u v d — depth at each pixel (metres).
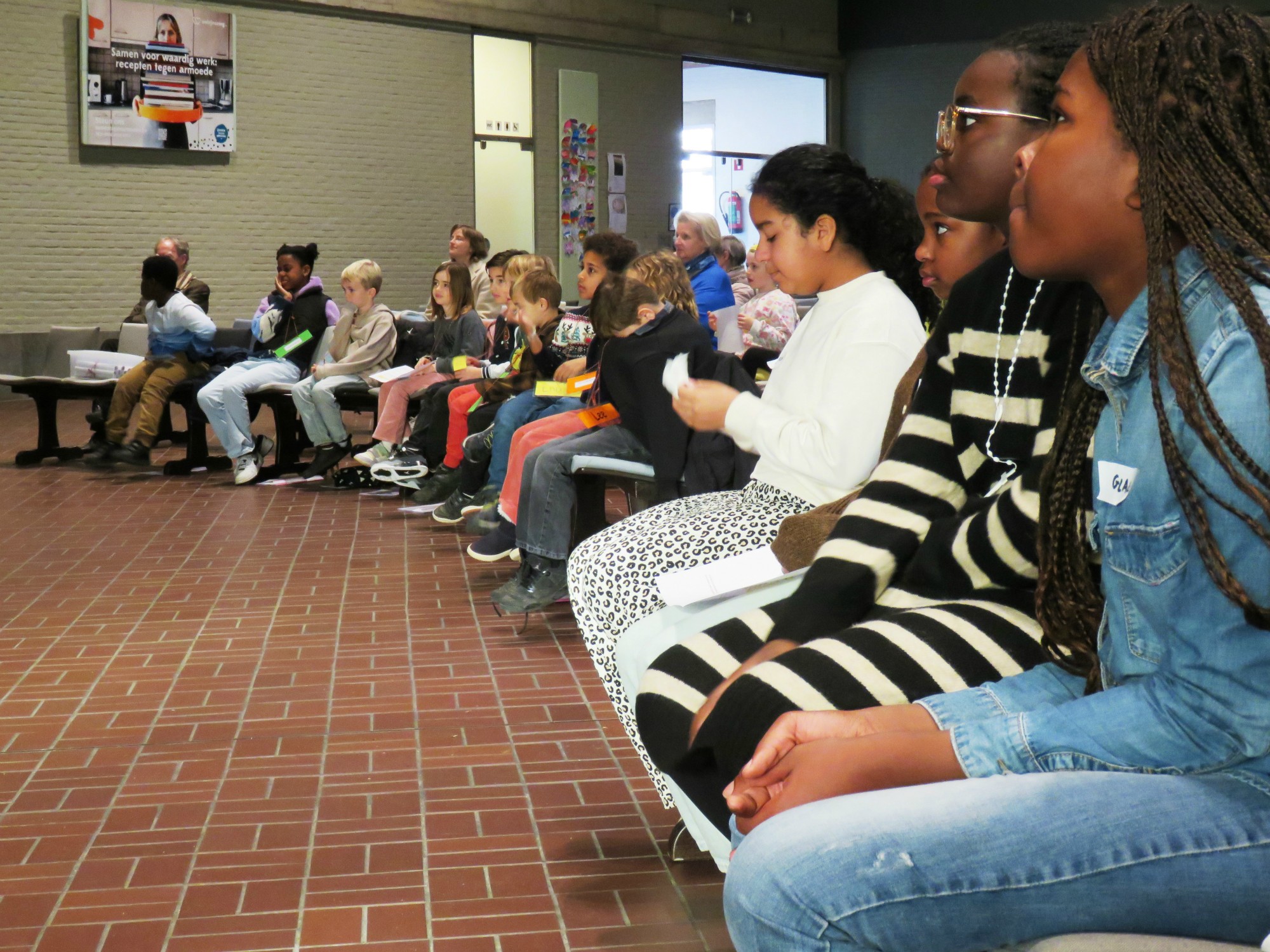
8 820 2.98
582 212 17.56
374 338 8.19
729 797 1.36
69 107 13.53
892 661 1.67
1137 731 1.16
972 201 1.88
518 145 16.94
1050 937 1.15
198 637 4.60
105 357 9.41
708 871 2.67
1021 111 1.82
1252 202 1.10
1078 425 1.38
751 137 20.23
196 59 14.11
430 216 16.16
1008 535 1.73
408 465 7.27
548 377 6.41
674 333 4.09
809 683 1.66
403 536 6.52
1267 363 1.05
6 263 13.36
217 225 14.57
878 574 1.85
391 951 2.35
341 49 15.20
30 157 13.38
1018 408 1.80
